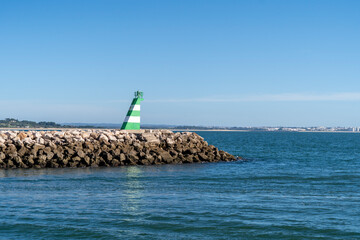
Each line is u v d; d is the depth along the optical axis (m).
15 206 21.80
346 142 127.06
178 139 47.28
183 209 21.47
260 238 17.16
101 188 27.55
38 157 38.84
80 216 19.98
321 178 34.16
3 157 38.19
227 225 18.70
